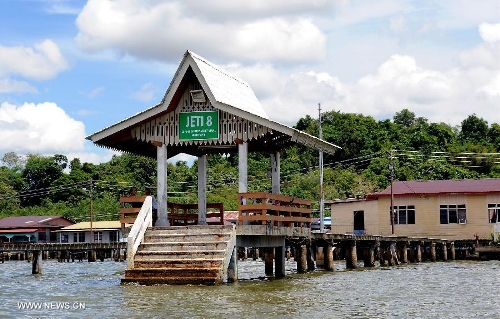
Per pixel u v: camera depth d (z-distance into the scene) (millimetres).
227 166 69625
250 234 21125
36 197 85188
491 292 20188
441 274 28344
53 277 31562
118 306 15812
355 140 79688
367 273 28891
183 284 19562
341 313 14984
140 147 25938
